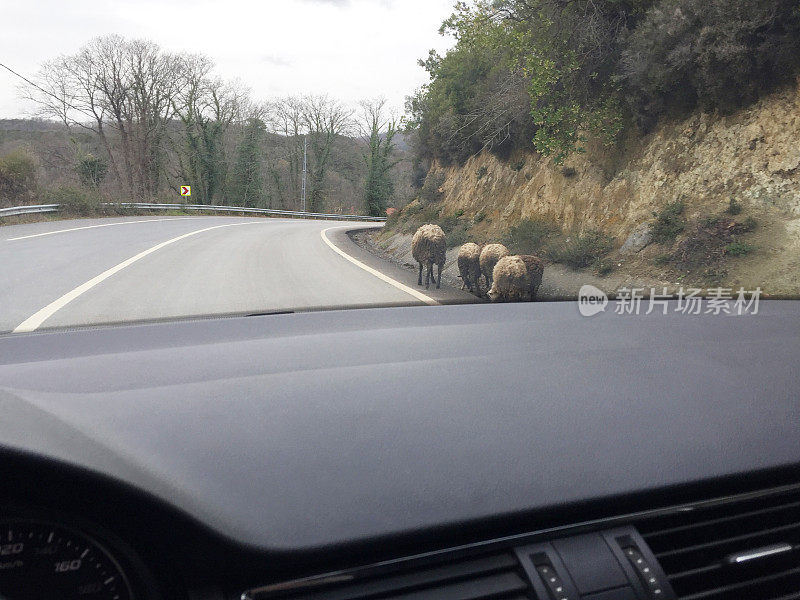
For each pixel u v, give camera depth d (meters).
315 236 22.94
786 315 2.40
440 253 10.69
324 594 1.00
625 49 13.59
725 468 1.21
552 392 1.55
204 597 1.01
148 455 1.14
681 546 1.18
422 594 1.01
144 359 1.74
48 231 19.25
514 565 1.06
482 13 14.65
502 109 18.59
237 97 53.06
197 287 9.09
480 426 1.35
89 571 1.00
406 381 1.59
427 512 1.06
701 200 11.71
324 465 1.17
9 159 32.06
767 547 1.21
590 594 1.03
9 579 0.97
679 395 1.55
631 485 1.14
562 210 15.38
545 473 1.18
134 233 19.58
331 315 2.41
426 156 29.30
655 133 13.56
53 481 0.96
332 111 64.12
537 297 8.12
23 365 1.67
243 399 1.44
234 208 43.16
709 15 11.32
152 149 50.44
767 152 11.03
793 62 10.66
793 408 1.49
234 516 1.02
